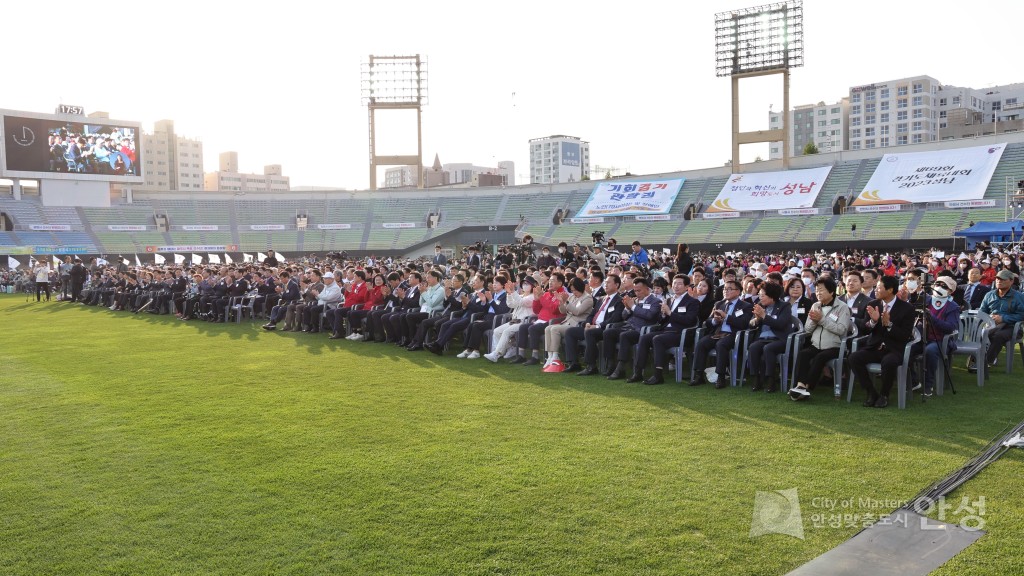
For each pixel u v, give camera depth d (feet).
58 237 180.45
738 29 175.01
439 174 362.12
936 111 375.04
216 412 26.53
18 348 45.52
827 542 14.48
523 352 39.32
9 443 22.49
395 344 45.96
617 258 64.85
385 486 18.10
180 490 18.01
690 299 32.22
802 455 20.30
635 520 15.71
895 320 26.13
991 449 20.44
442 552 14.24
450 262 97.14
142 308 74.90
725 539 14.69
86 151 180.65
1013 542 14.30
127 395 29.89
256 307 65.46
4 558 14.28
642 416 25.43
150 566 13.87
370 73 214.69
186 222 205.87
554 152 556.51
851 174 166.81
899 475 18.37
